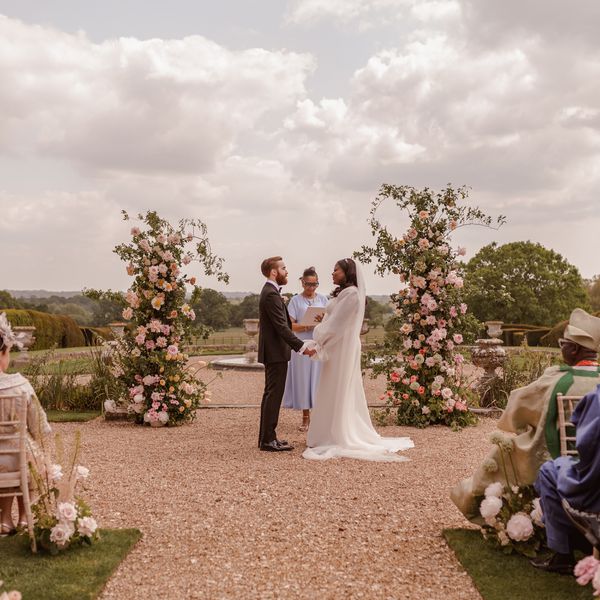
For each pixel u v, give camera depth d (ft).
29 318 65.41
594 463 10.13
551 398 12.38
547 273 143.43
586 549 12.18
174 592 11.31
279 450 22.68
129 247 29.35
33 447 13.60
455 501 13.96
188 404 28.09
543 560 12.29
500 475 13.32
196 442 24.38
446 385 28.84
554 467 11.61
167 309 29.35
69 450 22.74
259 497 16.94
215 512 15.70
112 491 17.51
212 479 18.74
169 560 12.75
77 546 13.12
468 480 13.82
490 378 33.09
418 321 28.96
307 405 26.35
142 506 16.17
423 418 28.07
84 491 17.49
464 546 13.23
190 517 15.33
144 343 28.89
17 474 12.82
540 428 12.55
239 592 11.32
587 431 10.13
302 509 15.96
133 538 13.66
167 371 28.53
